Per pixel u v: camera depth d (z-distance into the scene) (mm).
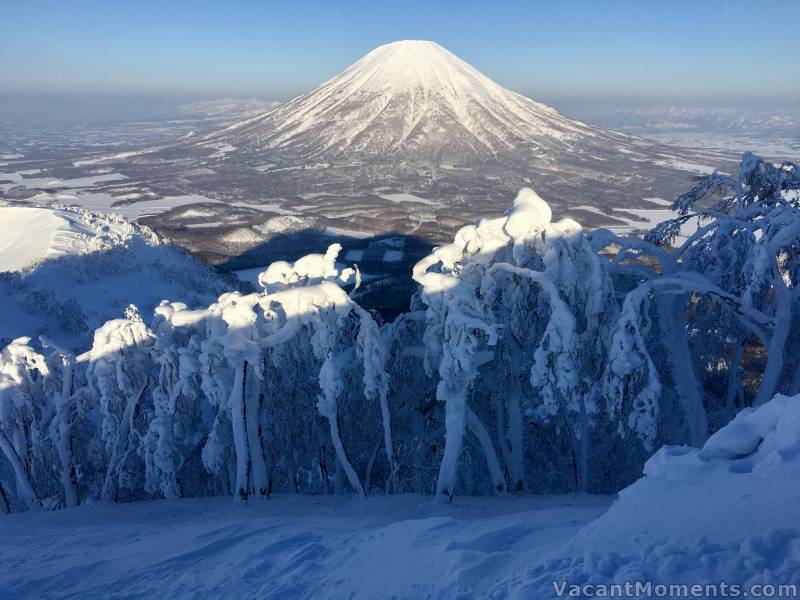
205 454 17141
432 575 6125
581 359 15188
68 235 76375
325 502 15523
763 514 4691
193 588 7496
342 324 16203
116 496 19469
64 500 20969
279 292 15828
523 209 14992
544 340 14148
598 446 17266
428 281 15273
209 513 15266
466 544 6941
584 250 15180
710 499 5273
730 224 16344
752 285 14523
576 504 13461
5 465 23234
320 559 8117
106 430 19125
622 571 4562
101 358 18781
